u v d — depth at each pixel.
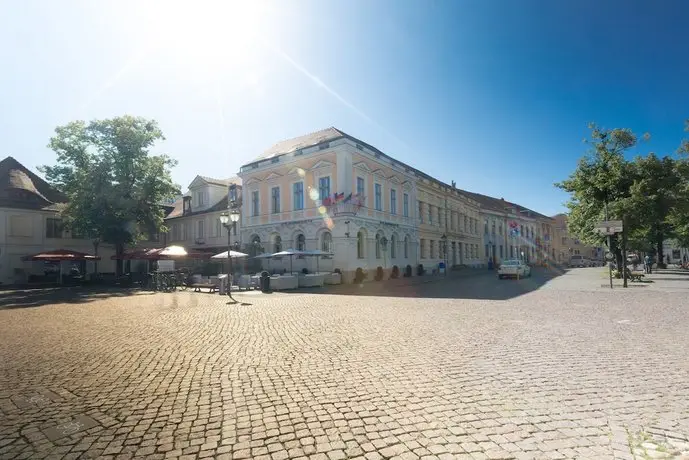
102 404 4.52
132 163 29.17
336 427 3.77
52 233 33.97
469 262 46.78
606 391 4.57
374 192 29.77
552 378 5.07
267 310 12.72
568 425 3.69
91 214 27.20
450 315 10.72
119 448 3.46
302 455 3.26
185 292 21.77
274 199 30.89
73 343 7.94
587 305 12.12
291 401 4.47
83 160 28.94
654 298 13.58
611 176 22.62
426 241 37.50
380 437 3.54
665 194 21.95
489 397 4.45
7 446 3.54
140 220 30.59
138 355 6.83
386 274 29.84
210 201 38.12
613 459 3.07
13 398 4.77
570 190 24.62
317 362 6.10
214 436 3.65
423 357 6.25
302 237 28.92
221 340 7.98
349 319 10.38
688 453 3.13
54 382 5.37
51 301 17.02
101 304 15.52
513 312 11.02
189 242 39.44
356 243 26.92
